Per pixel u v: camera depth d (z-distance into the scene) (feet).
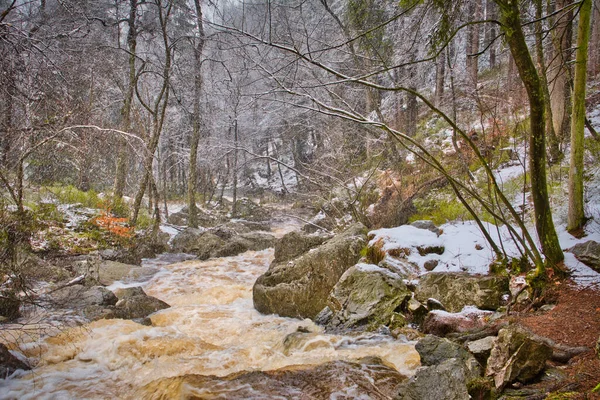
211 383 13.12
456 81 46.06
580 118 18.95
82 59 27.25
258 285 23.93
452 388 10.55
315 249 24.11
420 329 17.61
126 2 45.57
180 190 95.91
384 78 48.37
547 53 34.12
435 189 35.91
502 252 20.61
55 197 39.06
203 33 46.26
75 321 19.01
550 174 27.66
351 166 44.98
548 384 10.33
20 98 21.43
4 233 21.42
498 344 12.00
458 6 19.01
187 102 61.57
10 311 18.57
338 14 41.57
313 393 12.30
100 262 31.04
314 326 20.25
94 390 13.88
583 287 15.30
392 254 22.66
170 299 26.53
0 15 18.24
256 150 82.43
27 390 13.73
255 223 62.34
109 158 54.39
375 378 13.21
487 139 36.55
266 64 26.78
